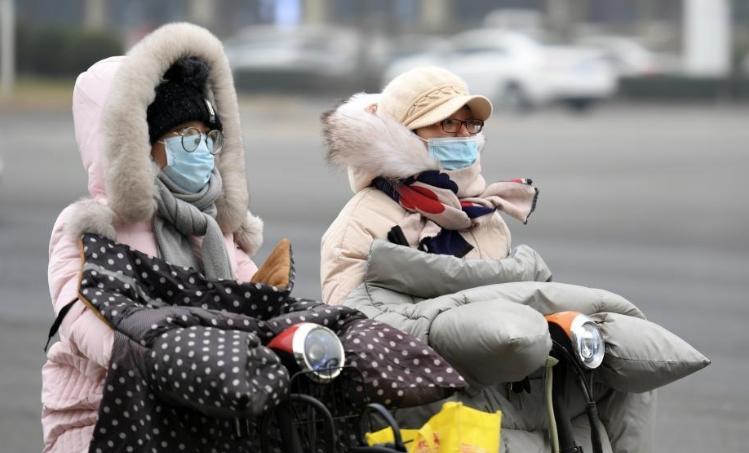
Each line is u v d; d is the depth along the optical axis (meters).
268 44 105.69
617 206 37.19
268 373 7.96
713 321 22.44
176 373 7.96
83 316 8.84
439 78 11.00
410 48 103.62
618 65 103.06
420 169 10.71
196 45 9.70
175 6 166.25
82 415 9.20
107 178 9.27
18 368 18.95
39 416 16.62
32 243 29.50
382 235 10.65
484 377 9.30
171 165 9.70
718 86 97.69
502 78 78.69
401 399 8.65
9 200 36.34
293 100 90.62
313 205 35.94
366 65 97.06
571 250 29.61
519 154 50.69
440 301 9.67
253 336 8.02
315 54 103.75
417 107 10.90
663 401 17.95
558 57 78.31
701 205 37.62
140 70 9.29
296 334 8.34
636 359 9.71
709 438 16.12
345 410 8.90
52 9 168.25
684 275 26.84
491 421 8.74
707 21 105.75
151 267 9.01
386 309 9.86
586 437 10.10
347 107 10.89
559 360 9.77
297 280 24.80
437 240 10.75
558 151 52.12
